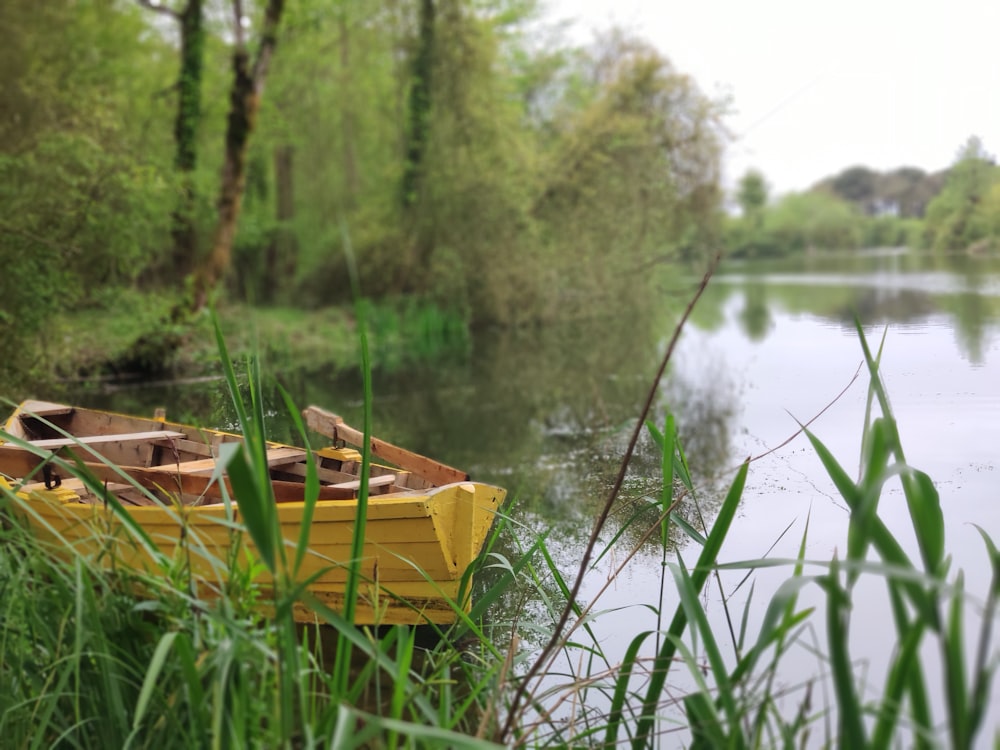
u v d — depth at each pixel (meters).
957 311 10.14
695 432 7.73
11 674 2.72
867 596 4.28
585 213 20.75
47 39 16.58
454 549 4.22
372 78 25.89
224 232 18.05
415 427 9.52
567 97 27.19
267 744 2.33
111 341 13.55
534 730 2.72
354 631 2.32
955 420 6.18
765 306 19.20
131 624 2.63
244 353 5.43
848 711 1.85
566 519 5.81
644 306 20.25
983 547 4.57
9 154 12.60
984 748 2.69
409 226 22.20
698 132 20.70
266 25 18.52
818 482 5.79
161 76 23.47
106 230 12.45
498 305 20.95
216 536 4.23
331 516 4.25
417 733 1.94
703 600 4.34
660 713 3.33
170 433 5.67
